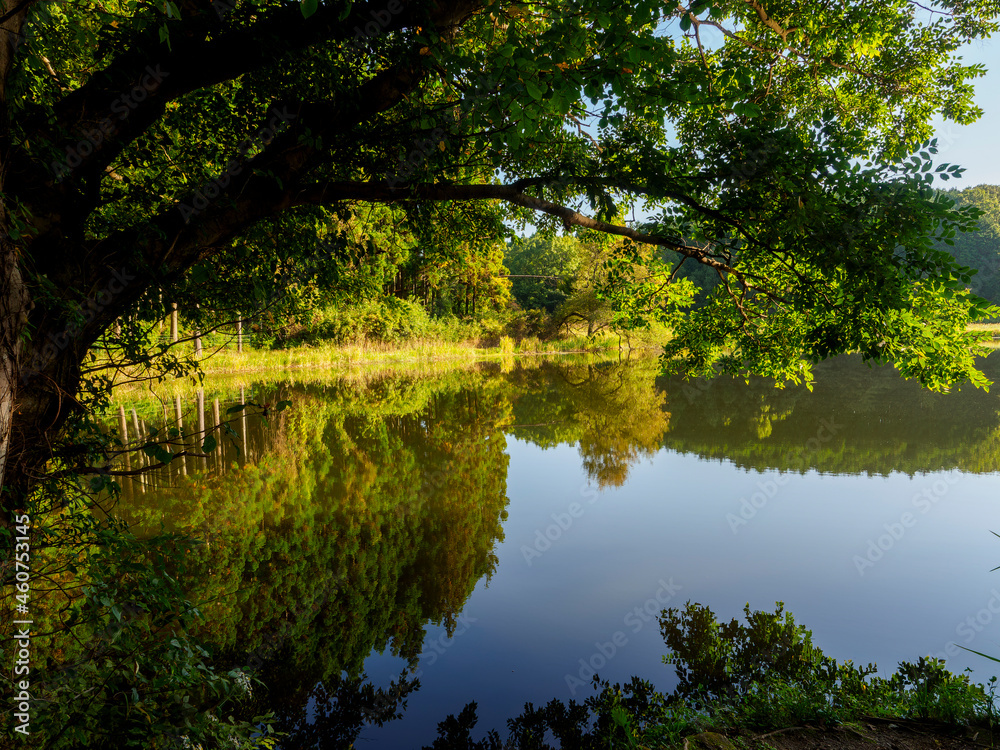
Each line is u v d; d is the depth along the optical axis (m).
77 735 2.30
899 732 3.30
